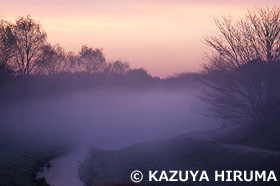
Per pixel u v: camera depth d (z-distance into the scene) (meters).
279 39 36.00
